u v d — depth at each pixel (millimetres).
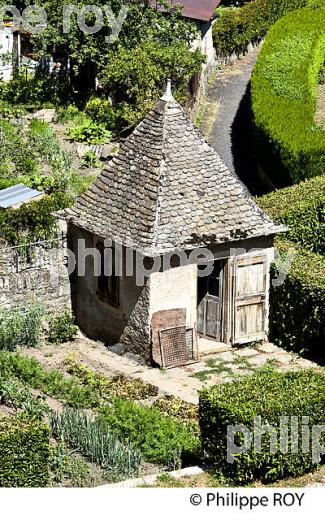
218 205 25500
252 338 26344
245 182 39469
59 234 27719
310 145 36156
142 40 41656
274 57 46031
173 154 25438
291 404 19219
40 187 34250
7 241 27656
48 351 25906
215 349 26000
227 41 51906
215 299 26203
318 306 25219
